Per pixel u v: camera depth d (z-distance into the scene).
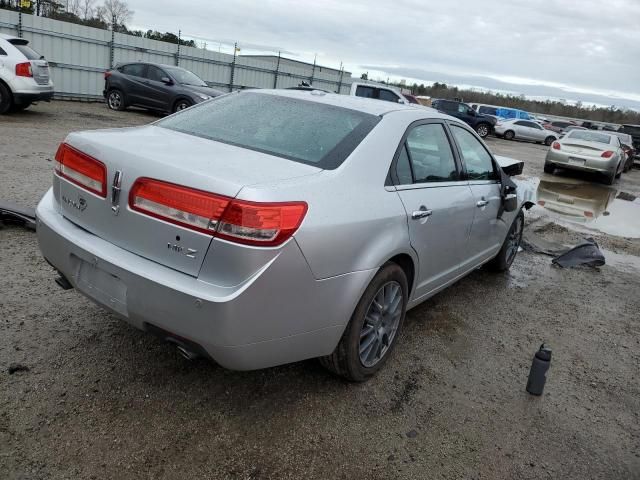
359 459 2.53
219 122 3.19
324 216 2.43
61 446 2.33
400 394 3.10
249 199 2.19
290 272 2.31
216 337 2.23
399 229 2.96
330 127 3.04
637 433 3.07
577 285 5.62
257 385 2.97
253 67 24.44
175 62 21.33
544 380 3.27
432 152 3.55
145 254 2.40
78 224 2.69
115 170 2.47
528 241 7.16
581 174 17.06
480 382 3.38
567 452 2.81
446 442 2.74
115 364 2.97
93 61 18.38
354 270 2.63
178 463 2.34
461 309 4.52
